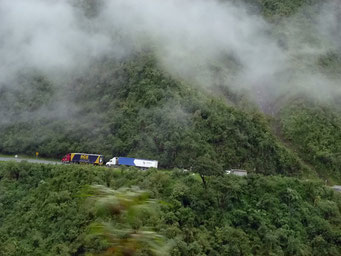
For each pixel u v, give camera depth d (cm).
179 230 3481
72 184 4350
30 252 3725
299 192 4747
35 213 4184
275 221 4259
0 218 4344
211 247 3688
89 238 589
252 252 3844
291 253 3941
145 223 606
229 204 4241
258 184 4628
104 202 568
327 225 4306
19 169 4875
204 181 4469
